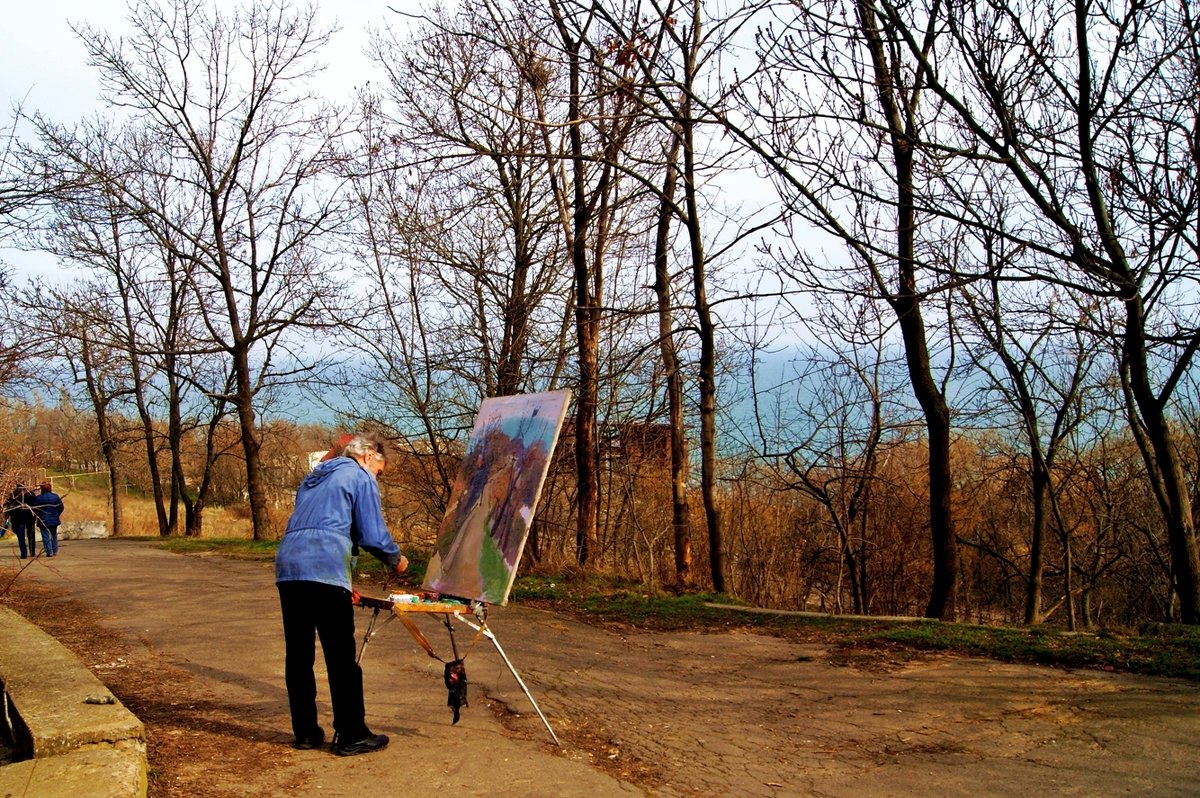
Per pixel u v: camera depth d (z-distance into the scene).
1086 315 10.77
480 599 5.57
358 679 5.32
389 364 17.67
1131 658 7.48
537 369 17.36
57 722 4.71
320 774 4.92
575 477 17.86
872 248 9.03
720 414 16.11
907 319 10.97
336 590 5.23
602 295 16.45
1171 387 9.29
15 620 7.88
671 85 9.83
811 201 9.01
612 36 10.63
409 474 18.64
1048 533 17.95
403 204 17.23
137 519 43.78
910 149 9.41
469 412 17.53
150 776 4.75
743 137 9.05
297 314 25.05
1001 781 4.96
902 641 8.69
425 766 5.09
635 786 4.89
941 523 10.95
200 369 30.17
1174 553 9.59
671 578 15.04
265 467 28.48
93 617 10.36
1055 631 8.84
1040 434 15.14
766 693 7.03
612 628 10.11
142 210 24.34
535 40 13.41
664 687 7.25
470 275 17.42
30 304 20.11
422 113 16.05
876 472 16.50
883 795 4.80
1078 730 5.77
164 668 7.58
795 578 17.20
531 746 5.54
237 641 8.78
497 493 6.00
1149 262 8.75
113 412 34.88
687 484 16.78
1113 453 16.23
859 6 9.07
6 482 12.02
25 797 3.84
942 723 6.08
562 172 16.19
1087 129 8.73
